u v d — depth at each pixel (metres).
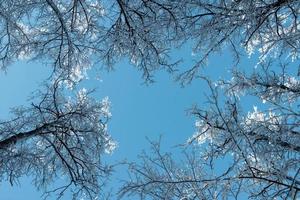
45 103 11.16
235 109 6.05
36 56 10.73
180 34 7.21
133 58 10.13
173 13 7.45
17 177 10.28
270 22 7.18
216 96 6.08
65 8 10.61
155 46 9.67
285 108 6.17
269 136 6.15
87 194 11.20
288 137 6.16
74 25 10.48
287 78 8.38
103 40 10.00
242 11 6.48
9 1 8.81
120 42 9.89
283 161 5.89
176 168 6.89
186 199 6.44
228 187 6.24
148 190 6.41
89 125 11.36
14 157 10.14
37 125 10.95
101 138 11.38
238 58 7.79
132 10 9.23
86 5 10.53
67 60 11.02
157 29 7.98
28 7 9.80
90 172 11.20
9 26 9.80
